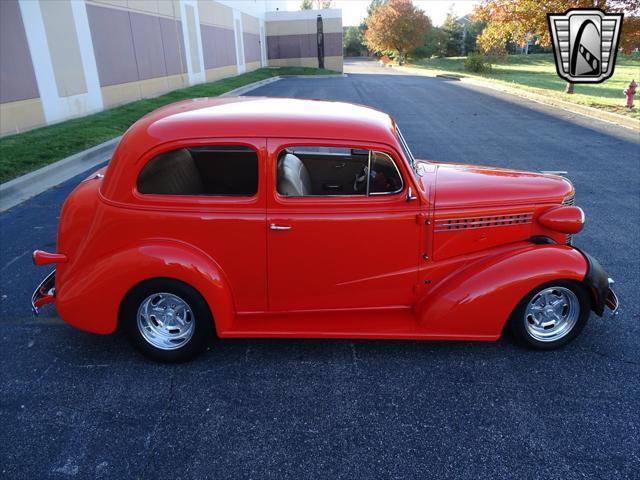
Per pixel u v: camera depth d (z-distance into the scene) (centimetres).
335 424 294
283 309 357
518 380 334
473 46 6041
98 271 323
